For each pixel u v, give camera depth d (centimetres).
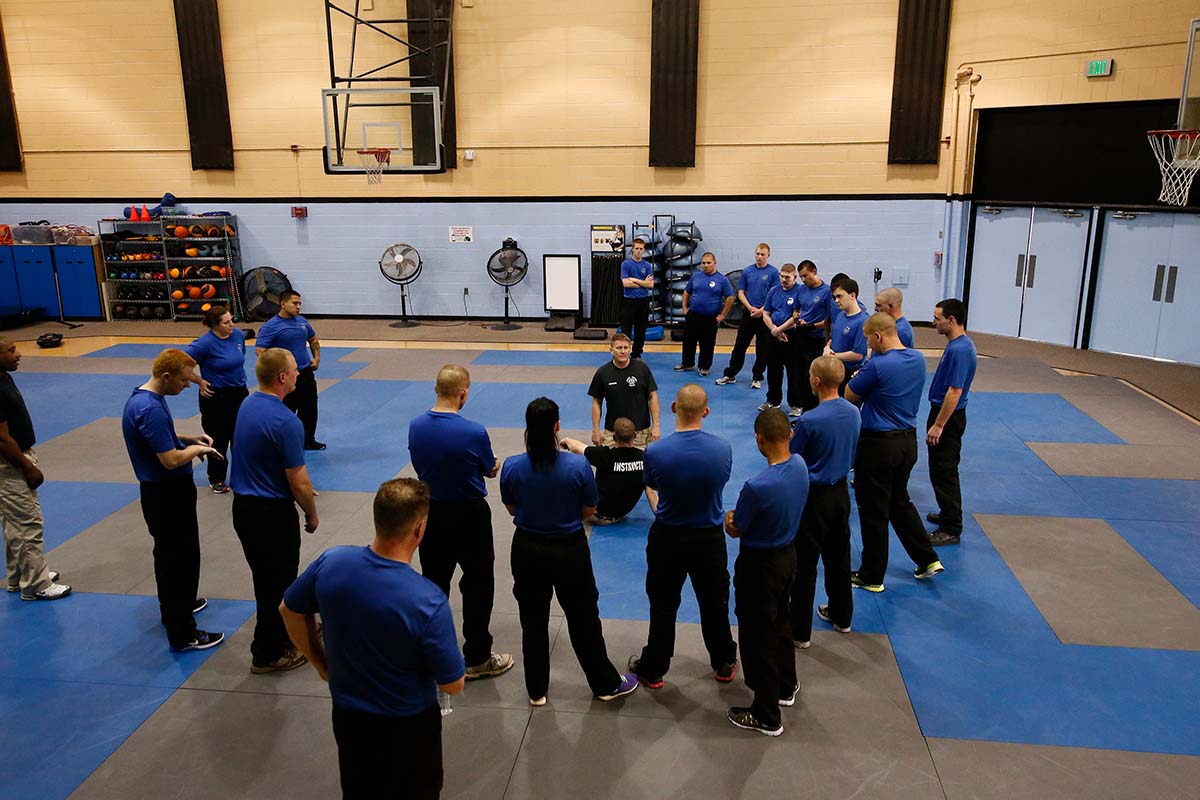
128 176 1614
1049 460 870
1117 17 1241
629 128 1502
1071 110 1320
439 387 476
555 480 432
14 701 484
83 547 682
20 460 572
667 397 1106
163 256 1592
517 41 1488
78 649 537
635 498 716
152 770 427
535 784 414
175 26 1535
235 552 673
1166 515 735
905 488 607
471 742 445
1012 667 516
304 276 1631
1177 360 1282
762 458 871
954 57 1391
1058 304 1397
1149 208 1266
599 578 629
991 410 1042
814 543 516
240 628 562
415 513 306
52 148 1614
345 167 1345
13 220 1655
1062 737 451
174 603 521
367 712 311
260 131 1568
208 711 474
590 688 493
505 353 1362
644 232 1534
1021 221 1411
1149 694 489
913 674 509
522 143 1527
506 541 689
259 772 425
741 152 1489
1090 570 639
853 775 421
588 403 1068
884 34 1409
